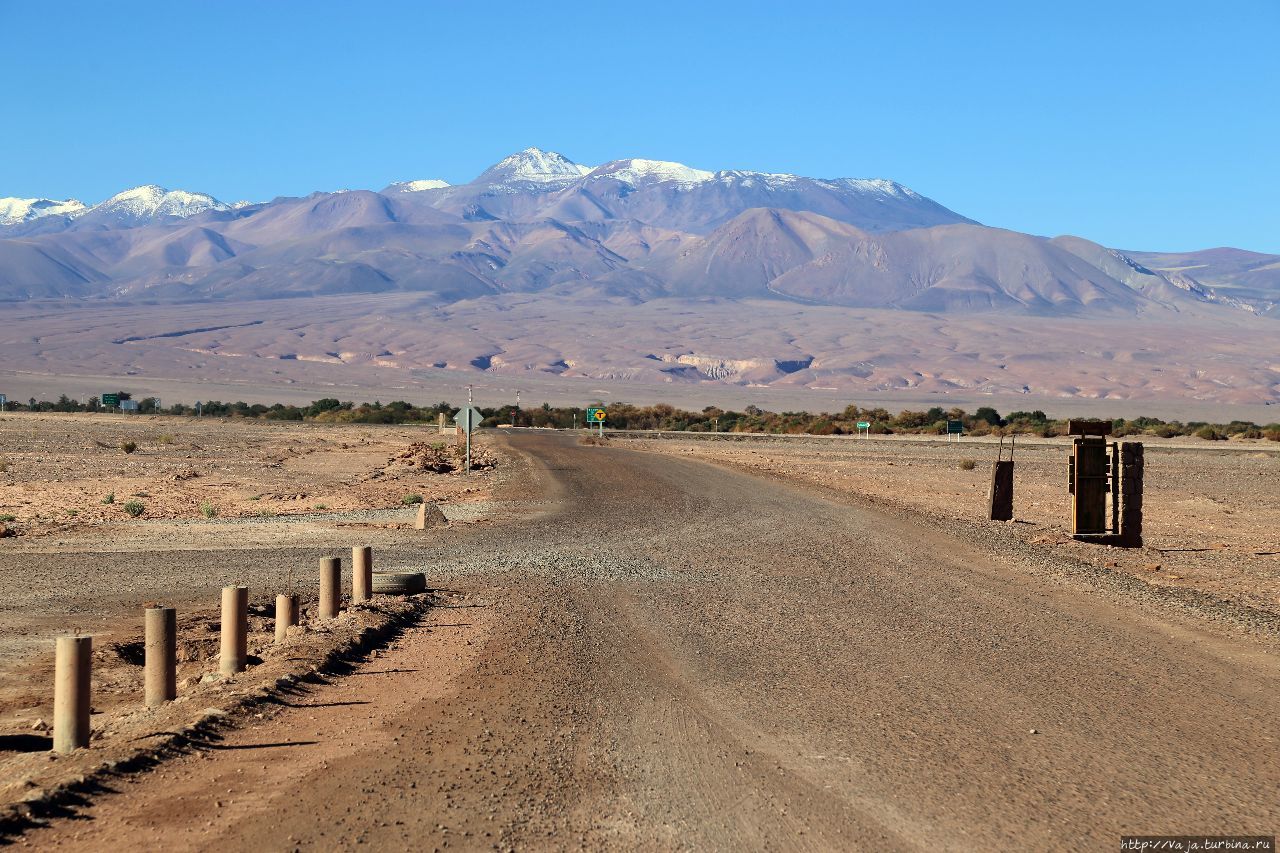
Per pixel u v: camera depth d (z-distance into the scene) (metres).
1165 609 18.09
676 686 12.97
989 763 10.10
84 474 49.56
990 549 25.38
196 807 8.93
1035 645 15.28
